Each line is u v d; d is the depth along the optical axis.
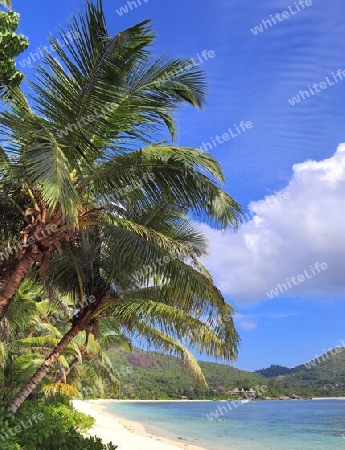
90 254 10.91
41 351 22.97
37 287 13.85
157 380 99.31
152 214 11.08
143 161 9.51
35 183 8.04
